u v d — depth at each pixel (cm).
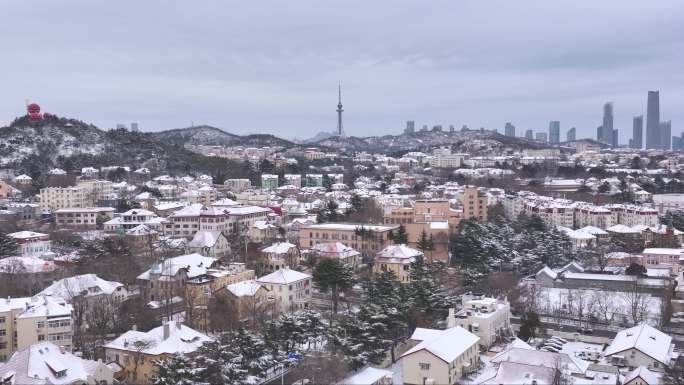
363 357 15100
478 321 17288
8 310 16500
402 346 17075
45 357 13712
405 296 18762
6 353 16500
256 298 19200
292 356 15012
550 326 19738
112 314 18388
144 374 14875
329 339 16138
